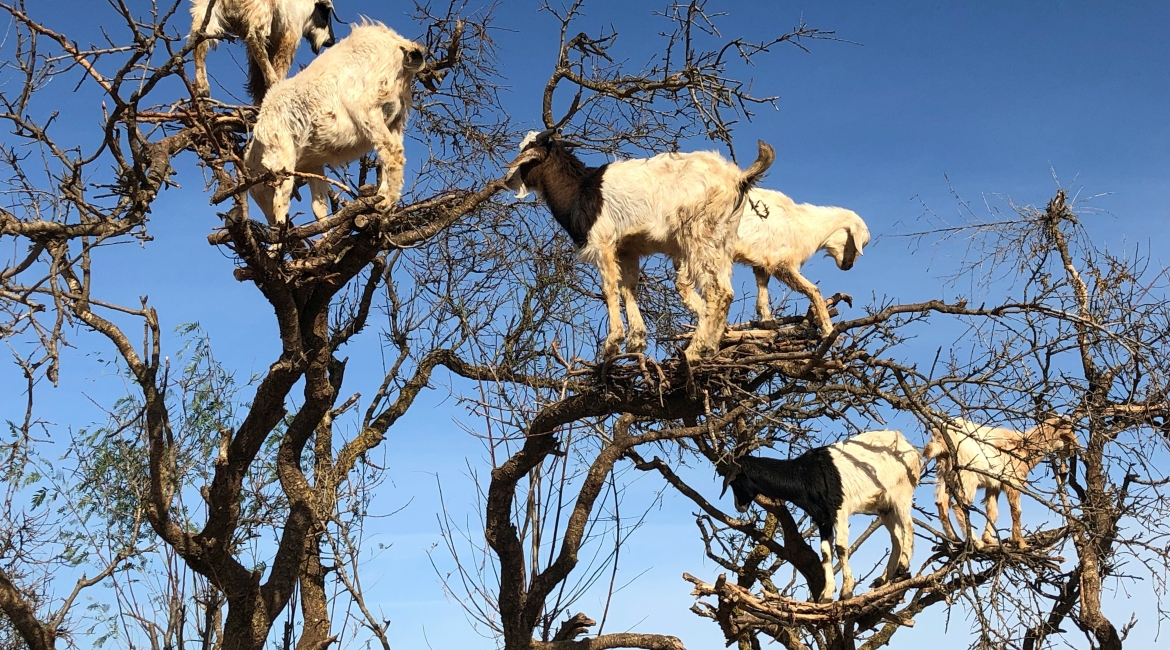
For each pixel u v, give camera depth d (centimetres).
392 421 1209
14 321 654
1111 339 766
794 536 1005
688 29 779
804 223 955
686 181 798
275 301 775
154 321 895
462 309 1195
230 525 880
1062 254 917
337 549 1105
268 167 809
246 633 923
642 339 838
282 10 994
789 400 868
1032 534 958
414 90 976
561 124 844
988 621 798
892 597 887
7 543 1080
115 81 638
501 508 936
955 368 797
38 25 638
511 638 959
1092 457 922
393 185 824
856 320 736
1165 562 825
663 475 1009
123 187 700
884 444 936
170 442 893
